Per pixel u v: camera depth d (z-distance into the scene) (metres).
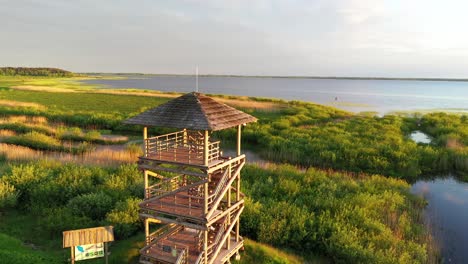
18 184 26.95
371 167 37.44
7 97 95.06
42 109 70.50
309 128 55.66
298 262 20.14
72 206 24.33
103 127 59.34
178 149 18.84
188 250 18.05
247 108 77.62
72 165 32.16
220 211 17.72
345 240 20.69
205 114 16.05
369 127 56.44
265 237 22.25
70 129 53.22
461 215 27.39
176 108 16.92
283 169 34.09
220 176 18.98
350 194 28.00
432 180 35.81
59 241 21.42
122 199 25.89
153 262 18.00
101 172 30.61
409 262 19.03
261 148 47.28
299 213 24.00
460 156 39.16
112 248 20.75
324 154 39.72
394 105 112.62
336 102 122.69
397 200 27.34
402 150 40.53
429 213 27.53
